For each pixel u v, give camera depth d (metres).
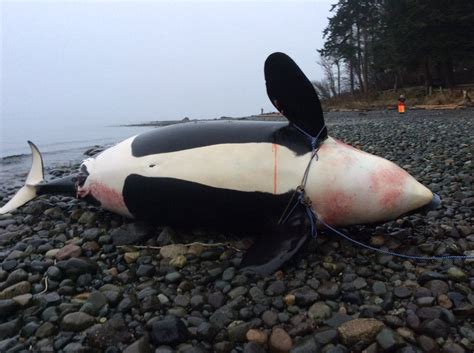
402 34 35.09
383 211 4.23
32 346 3.01
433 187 6.55
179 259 4.15
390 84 51.50
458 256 3.98
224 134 4.55
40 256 4.51
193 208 4.55
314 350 2.82
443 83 40.16
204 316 3.32
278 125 4.51
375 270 3.88
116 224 5.30
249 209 4.36
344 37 52.06
